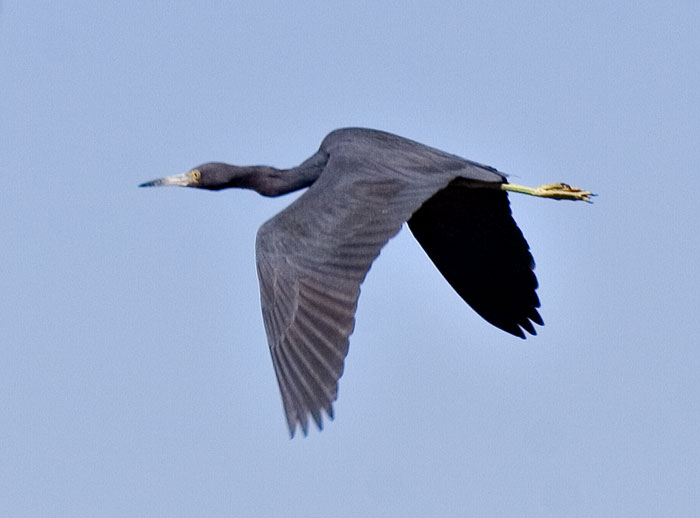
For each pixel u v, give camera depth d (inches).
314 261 519.5
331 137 626.8
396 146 587.8
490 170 585.6
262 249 531.8
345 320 500.7
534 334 638.5
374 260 513.7
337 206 535.8
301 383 497.0
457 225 635.5
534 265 629.3
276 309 515.8
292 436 489.1
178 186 677.9
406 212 529.3
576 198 617.0
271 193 674.2
